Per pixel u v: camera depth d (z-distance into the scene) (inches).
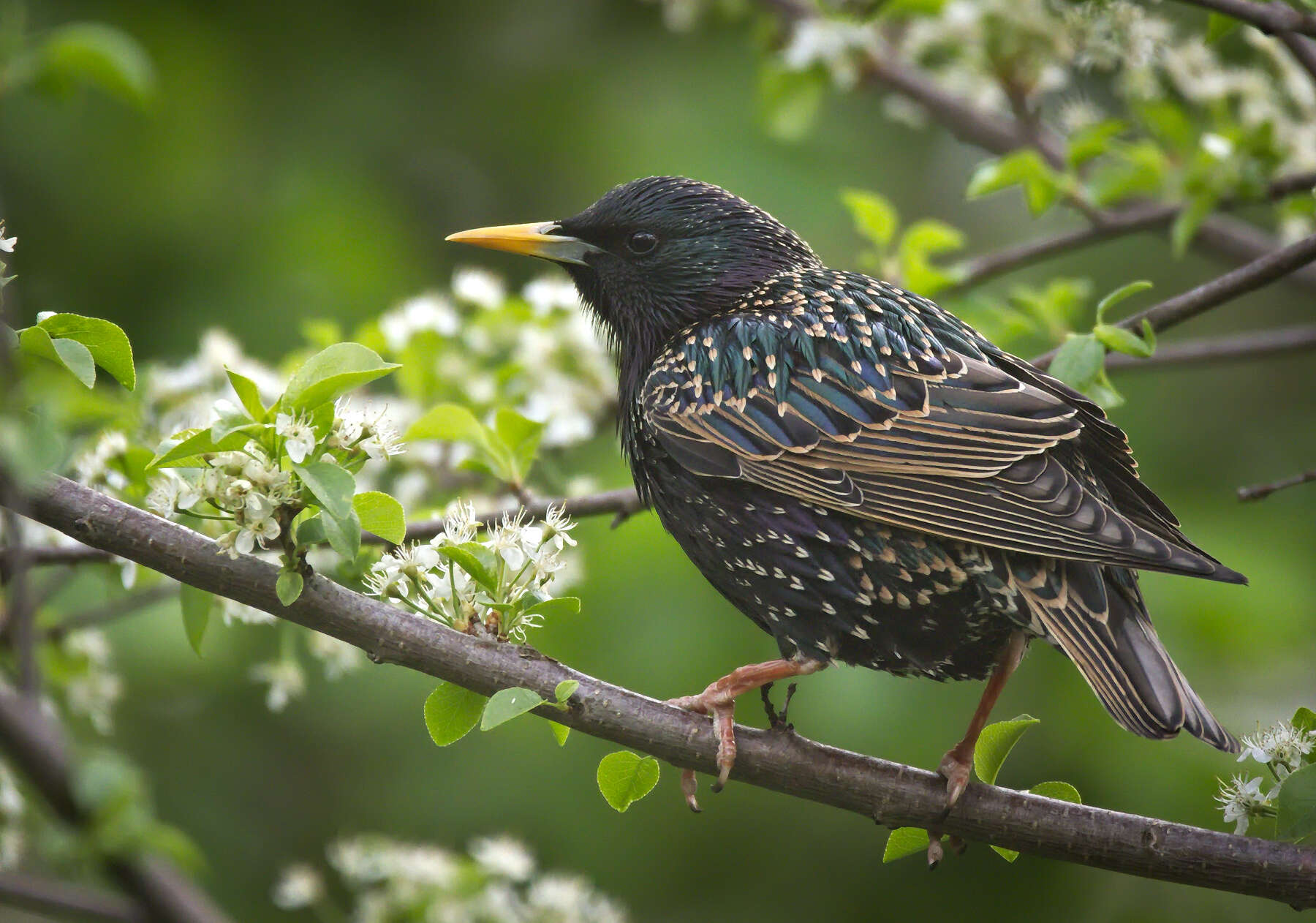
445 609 256.8
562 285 413.1
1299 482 294.0
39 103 548.7
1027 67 428.5
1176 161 388.2
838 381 299.4
